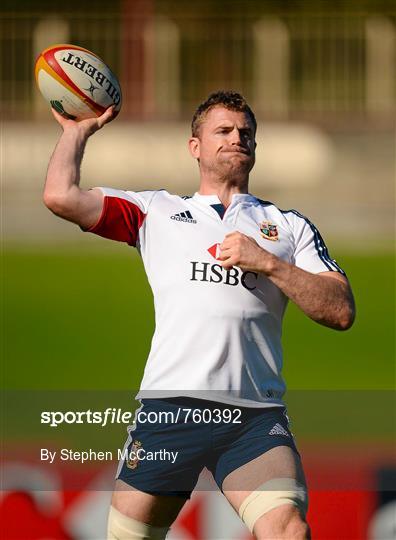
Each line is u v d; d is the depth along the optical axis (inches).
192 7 3272.6
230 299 652.1
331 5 3206.2
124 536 668.7
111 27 3041.3
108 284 2406.5
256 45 3063.5
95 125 690.8
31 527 748.6
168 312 658.8
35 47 3026.6
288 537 613.0
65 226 2723.9
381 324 2188.7
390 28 3041.3
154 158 2851.9
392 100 3029.0
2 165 2839.6
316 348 2053.4
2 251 2571.4
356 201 2812.5
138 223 672.4
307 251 684.1
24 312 2244.1
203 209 679.1
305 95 3048.7
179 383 652.1
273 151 2878.9
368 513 756.6
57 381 1850.4
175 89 3053.6
